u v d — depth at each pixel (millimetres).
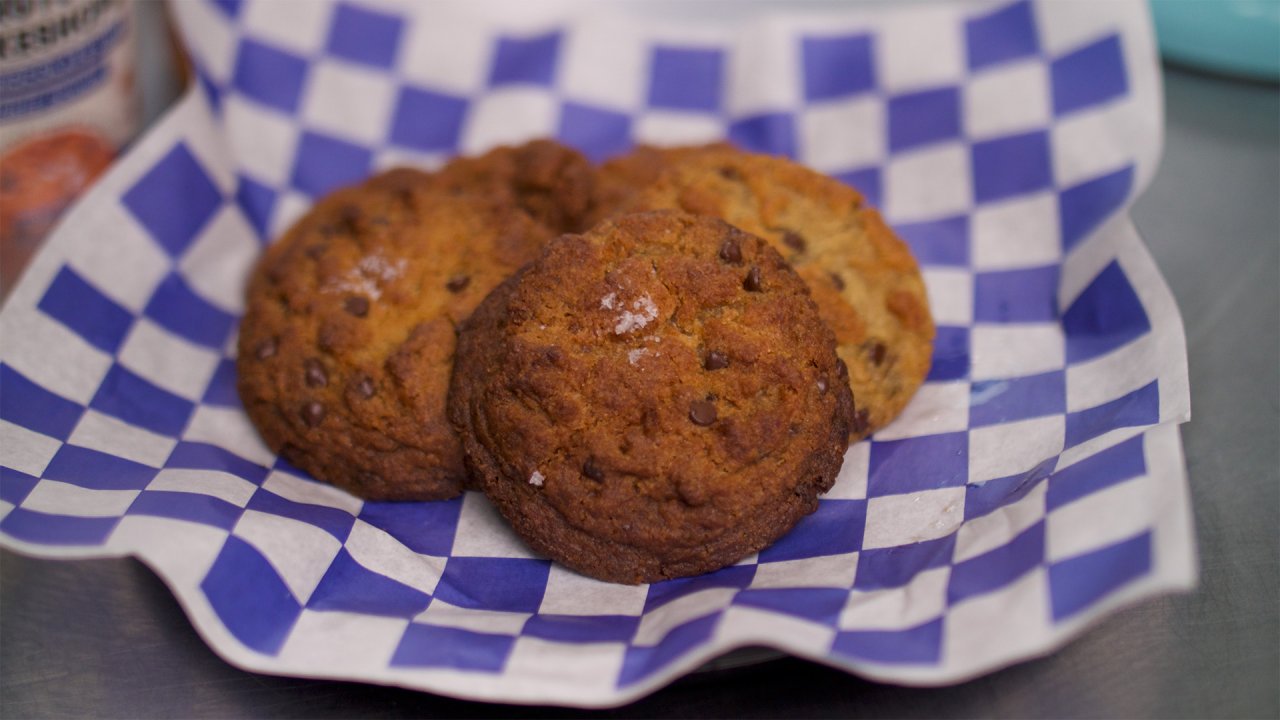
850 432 386
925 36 472
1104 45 447
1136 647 365
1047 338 418
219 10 468
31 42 437
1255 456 401
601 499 367
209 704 363
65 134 460
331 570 370
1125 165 437
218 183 458
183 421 413
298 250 421
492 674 344
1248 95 496
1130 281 409
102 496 374
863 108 475
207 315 439
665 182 418
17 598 383
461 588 376
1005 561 351
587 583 375
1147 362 393
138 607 381
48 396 406
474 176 434
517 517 374
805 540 382
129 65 471
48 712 363
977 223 450
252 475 393
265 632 354
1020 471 385
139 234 439
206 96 462
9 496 371
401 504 395
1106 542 341
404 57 485
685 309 378
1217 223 458
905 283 414
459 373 385
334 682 365
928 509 383
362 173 477
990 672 362
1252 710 356
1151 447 354
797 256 410
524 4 518
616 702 338
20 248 474
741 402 371
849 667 335
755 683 362
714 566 372
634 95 490
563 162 428
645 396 369
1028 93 456
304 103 477
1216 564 380
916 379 404
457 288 404
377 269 408
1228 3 482
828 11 515
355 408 390
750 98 482
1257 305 434
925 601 349
